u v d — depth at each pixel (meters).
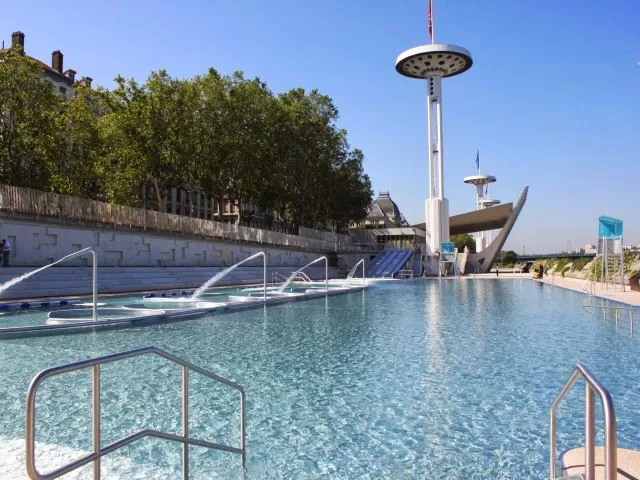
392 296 26.80
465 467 4.80
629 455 4.07
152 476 4.47
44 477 2.67
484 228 66.25
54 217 23.39
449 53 53.91
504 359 9.87
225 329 13.84
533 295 27.20
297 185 50.53
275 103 43.44
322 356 10.19
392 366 9.27
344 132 53.28
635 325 14.78
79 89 32.53
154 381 8.01
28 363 9.20
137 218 28.84
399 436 5.65
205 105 37.66
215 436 5.63
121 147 33.44
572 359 9.84
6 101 25.97
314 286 32.62
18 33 46.09
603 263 31.11
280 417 6.33
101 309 15.77
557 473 4.14
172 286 27.12
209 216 71.94
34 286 19.86
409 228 65.94
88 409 6.56
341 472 4.69
